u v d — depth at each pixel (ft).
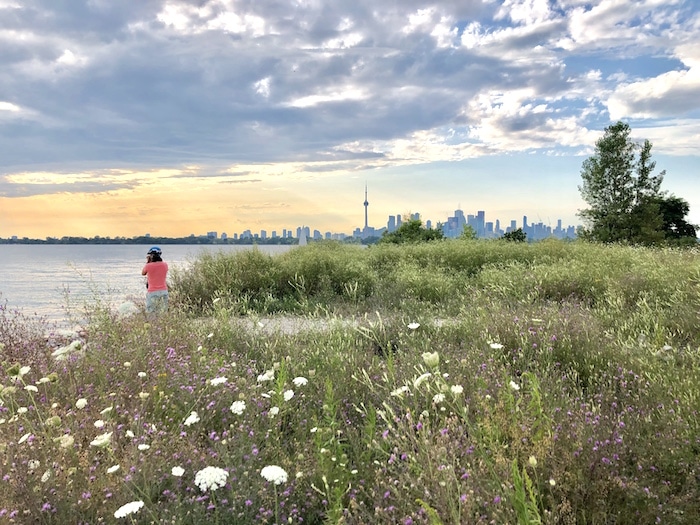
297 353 17.87
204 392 13.15
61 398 12.87
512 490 7.42
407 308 28.27
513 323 19.07
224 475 7.71
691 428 10.05
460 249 57.21
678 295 24.81
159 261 30.37
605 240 109.09
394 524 7.34
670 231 144.97
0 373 15.03
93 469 8.96
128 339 17.89
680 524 7.59
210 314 27.53
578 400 12.26
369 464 9.62
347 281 41.24
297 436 11.25
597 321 20.33
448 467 7.68
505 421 9.70
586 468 8.57
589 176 114.83
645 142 111.24
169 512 7.93
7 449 9.12
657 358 15.01
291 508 8.43
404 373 14.28
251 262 44.09
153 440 10.11
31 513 7.81
